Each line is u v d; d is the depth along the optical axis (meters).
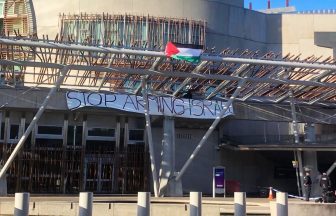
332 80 26.25
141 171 31.25
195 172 32.41
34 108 28.28
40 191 29.48
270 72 24.98
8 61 21.59
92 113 30.27
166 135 28.59
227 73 25.22
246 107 31.02
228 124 35.78
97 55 22.44
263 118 31.19
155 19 34.91
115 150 31.28
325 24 40.47
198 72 24.03
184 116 29.11
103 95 29.00
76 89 29.30
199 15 36.66
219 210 17.72
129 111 29.08
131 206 17.95
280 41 40.56
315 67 22.95
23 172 29.48
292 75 25.67
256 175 33.81
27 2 35.59
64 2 35.34
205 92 30.39
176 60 22.47
